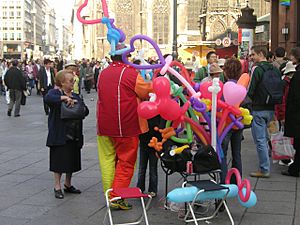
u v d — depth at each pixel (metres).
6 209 4.90
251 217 4.57
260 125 6.00
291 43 15.66
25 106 17.19
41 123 12.11
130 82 4.71
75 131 5.27
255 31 21.14
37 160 7.36
